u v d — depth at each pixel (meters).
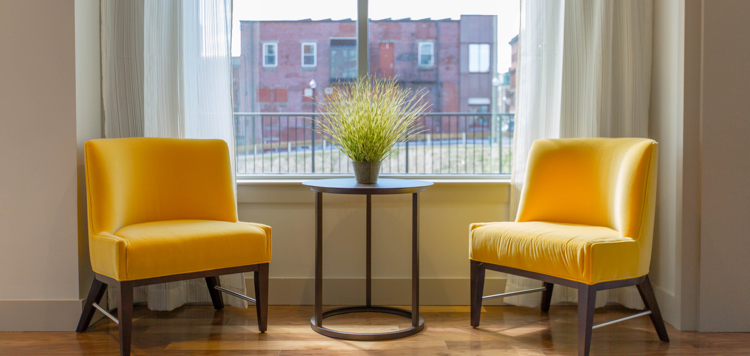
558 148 2.36
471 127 4.01
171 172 2.32
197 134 2.58
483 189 2.65
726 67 2.20
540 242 1.93
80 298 2.29
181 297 2.60
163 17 2.50
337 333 2.15
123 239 1.82
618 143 2.22
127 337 1.83
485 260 2.16
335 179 2.50
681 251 2.25
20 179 2.25
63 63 2.23
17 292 2.27
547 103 2.56
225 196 2.37
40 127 2.24
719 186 2.21
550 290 2.50
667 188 2.41
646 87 2.53
